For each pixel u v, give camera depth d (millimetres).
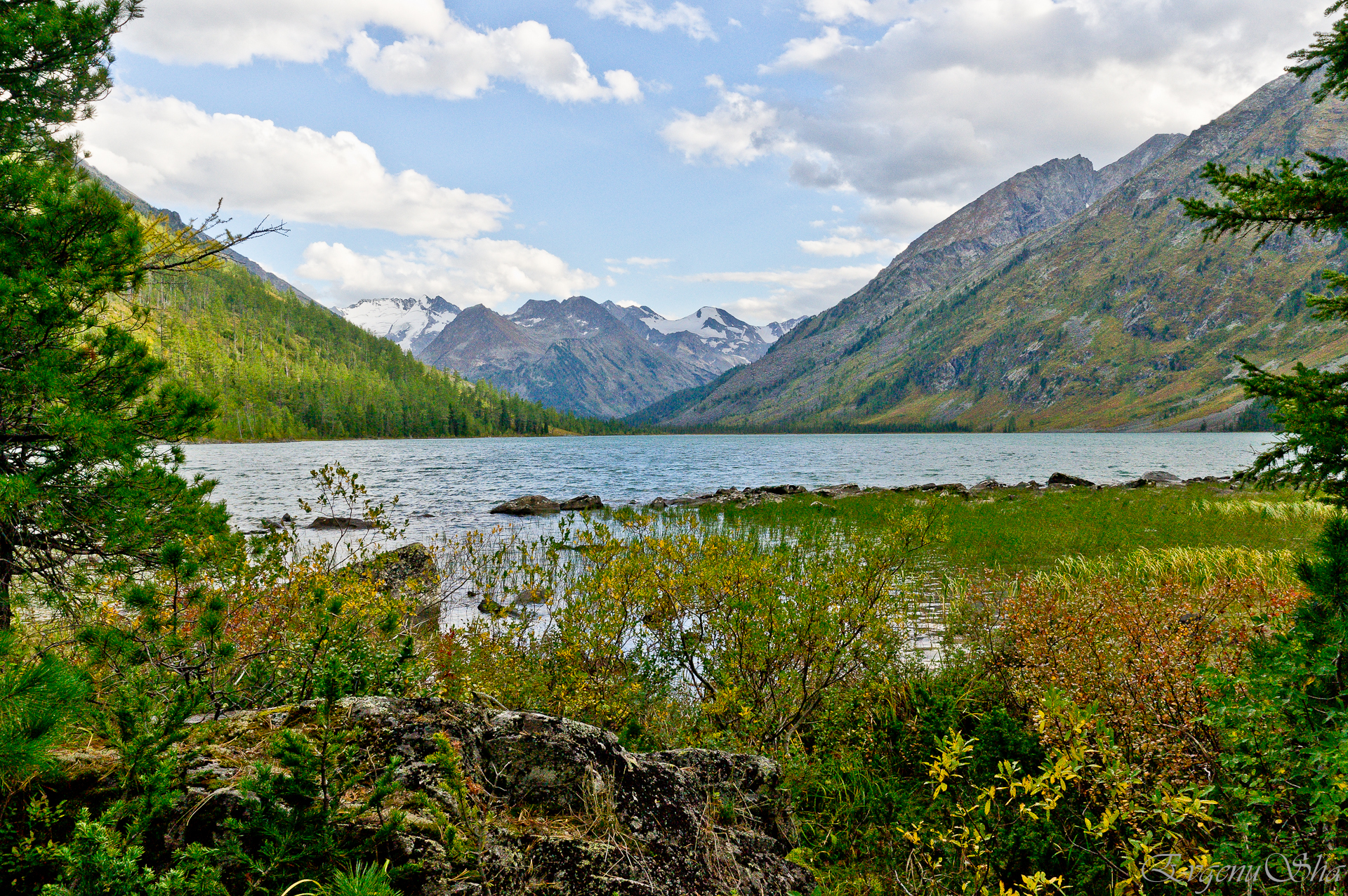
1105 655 5719
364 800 3078
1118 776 4051
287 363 194875
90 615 6340
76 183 6922
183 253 7188
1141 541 18812
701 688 7613
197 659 4723
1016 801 4918
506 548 11789
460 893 2768
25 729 2617
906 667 7754
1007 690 6578
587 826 3473
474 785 3373
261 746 3436
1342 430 5512
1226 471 65750
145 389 7227
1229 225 6934
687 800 3998
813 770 5844
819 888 4051
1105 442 178500
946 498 32875
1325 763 3311
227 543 7055
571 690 6582
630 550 7777
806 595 6695
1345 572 3795
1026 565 16172
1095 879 4266
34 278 6027
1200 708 4746
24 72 7973
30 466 6691
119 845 2521
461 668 7156
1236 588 6684
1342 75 6582
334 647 4898
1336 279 6688
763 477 62344
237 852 2600
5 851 2465
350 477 9703
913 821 4969
